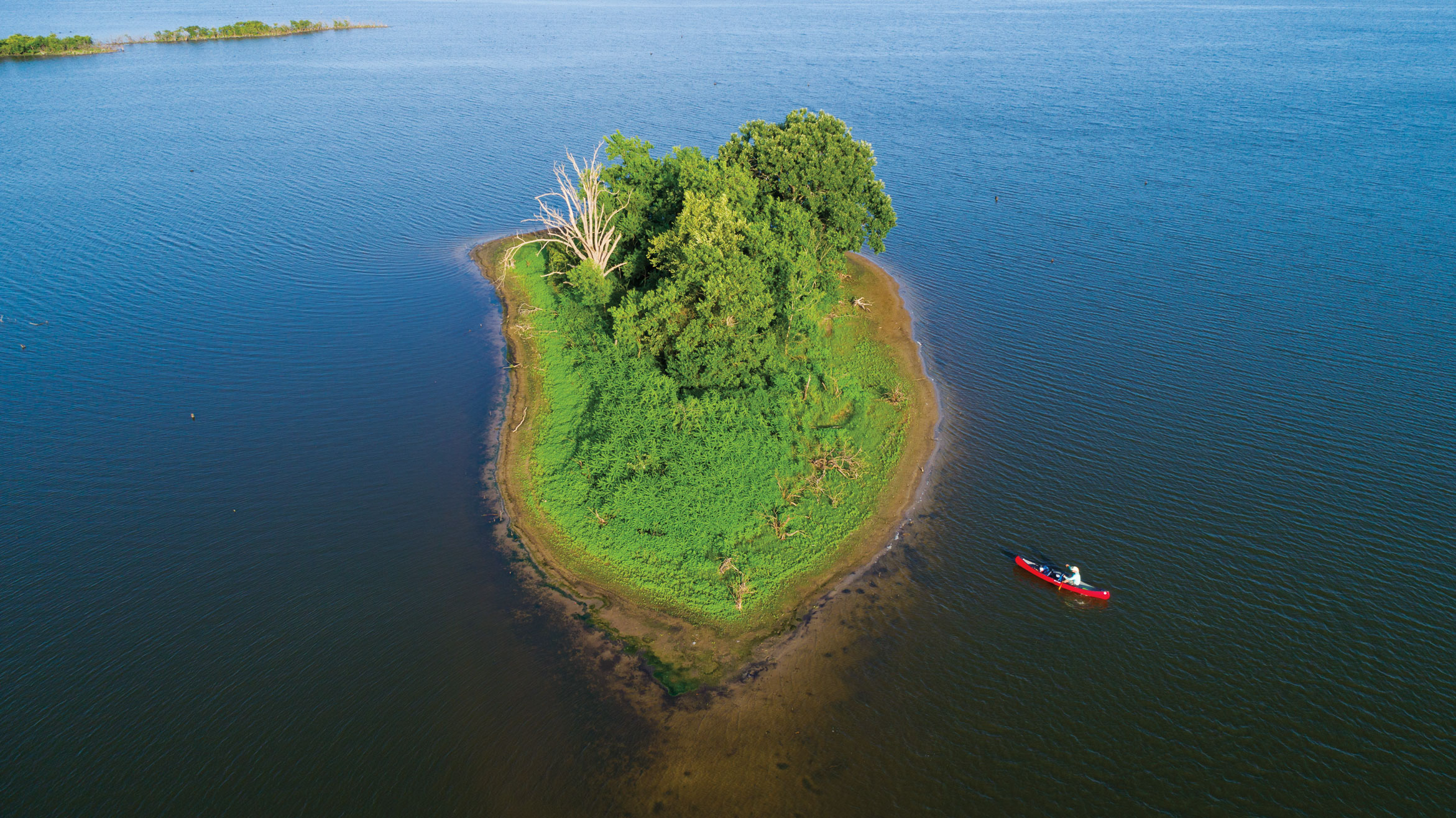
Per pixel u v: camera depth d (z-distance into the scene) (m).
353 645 38.34
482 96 170.62
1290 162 114.69
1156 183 107.62
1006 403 58.47
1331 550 43.22
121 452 52.12
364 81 187.00
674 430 51.41
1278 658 36.97
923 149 128.00
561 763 32.97
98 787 31.73
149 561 43.19
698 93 176.25
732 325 52.31
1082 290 76.75
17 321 69.50
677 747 33.62
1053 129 139.75
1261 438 53.12
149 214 97.50
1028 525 46.03
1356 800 31.02
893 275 81.75
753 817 30.97
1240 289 75.19
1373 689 35.38
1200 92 166.25
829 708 35.38
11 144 124.88
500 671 37.06
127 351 65.25
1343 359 62.31
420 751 33.38
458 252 89.19
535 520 46.69
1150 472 50.09
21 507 46.75
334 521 46.59
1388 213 92.81
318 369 63.59
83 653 37.56
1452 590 40.38
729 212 55.56
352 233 93.62
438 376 63.12
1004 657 37.66
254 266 83.56
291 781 32.16
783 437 52.44
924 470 51.16
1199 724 34.12
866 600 41.09
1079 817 30.77
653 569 42.81
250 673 36.81
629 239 70.19
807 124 71.00
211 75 189.88
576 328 68.06
